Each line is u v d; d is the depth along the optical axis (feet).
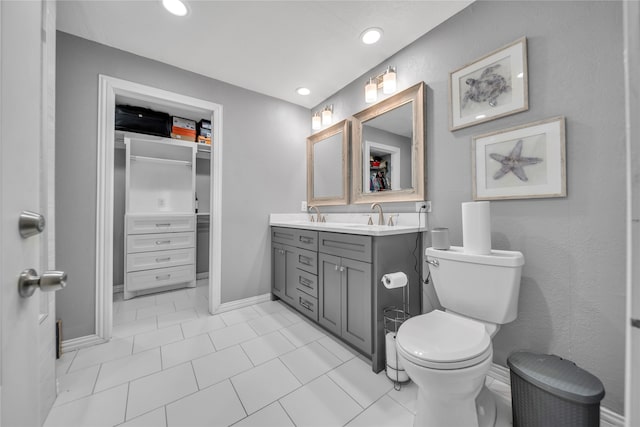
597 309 3.65
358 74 7.45
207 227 11.66
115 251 9.50
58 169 5.54
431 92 5.71
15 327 1.40
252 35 5.82
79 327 5.66
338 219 8.27
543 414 3.18
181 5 4.96
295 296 7.28
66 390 4.25
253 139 8.34
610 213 3.55
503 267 3.80
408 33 5.80
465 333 3.61
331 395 4.18
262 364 5.01
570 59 3.86
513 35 4.44
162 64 6.81
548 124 4.03
